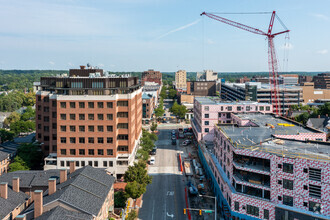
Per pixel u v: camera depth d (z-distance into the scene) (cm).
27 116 19762
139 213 7169
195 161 11081
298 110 18988
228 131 7975
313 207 5244
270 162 5669
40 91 10744
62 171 6469
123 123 9500
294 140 6844
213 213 7156
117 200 7356
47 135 10562
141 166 8231
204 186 8862
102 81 9269
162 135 16650
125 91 9581
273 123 8988
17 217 4688
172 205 7625
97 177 6575
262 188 5812
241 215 6006
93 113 9156
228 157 6962
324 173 5084
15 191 6394
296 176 5378
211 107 12194
